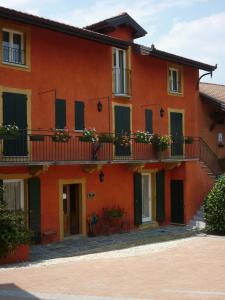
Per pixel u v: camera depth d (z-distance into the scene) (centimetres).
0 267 1284
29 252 1562
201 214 2277
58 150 1750
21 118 1641
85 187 1883
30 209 1666
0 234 1316
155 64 2195
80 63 1858
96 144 1864
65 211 1850
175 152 2250
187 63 2286
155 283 1081
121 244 1742
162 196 2223
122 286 1047
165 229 2114
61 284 1063
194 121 2412
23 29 1655
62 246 1681
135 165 2031
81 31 1748
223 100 2591
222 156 2677
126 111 2044
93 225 1892
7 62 1606
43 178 1727
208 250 1614
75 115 1831
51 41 1752
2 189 1467
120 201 2020
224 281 1106
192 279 1129
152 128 2169
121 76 2052
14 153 1595
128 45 1972
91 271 1221
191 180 2266
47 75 1733
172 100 2280
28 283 1071
